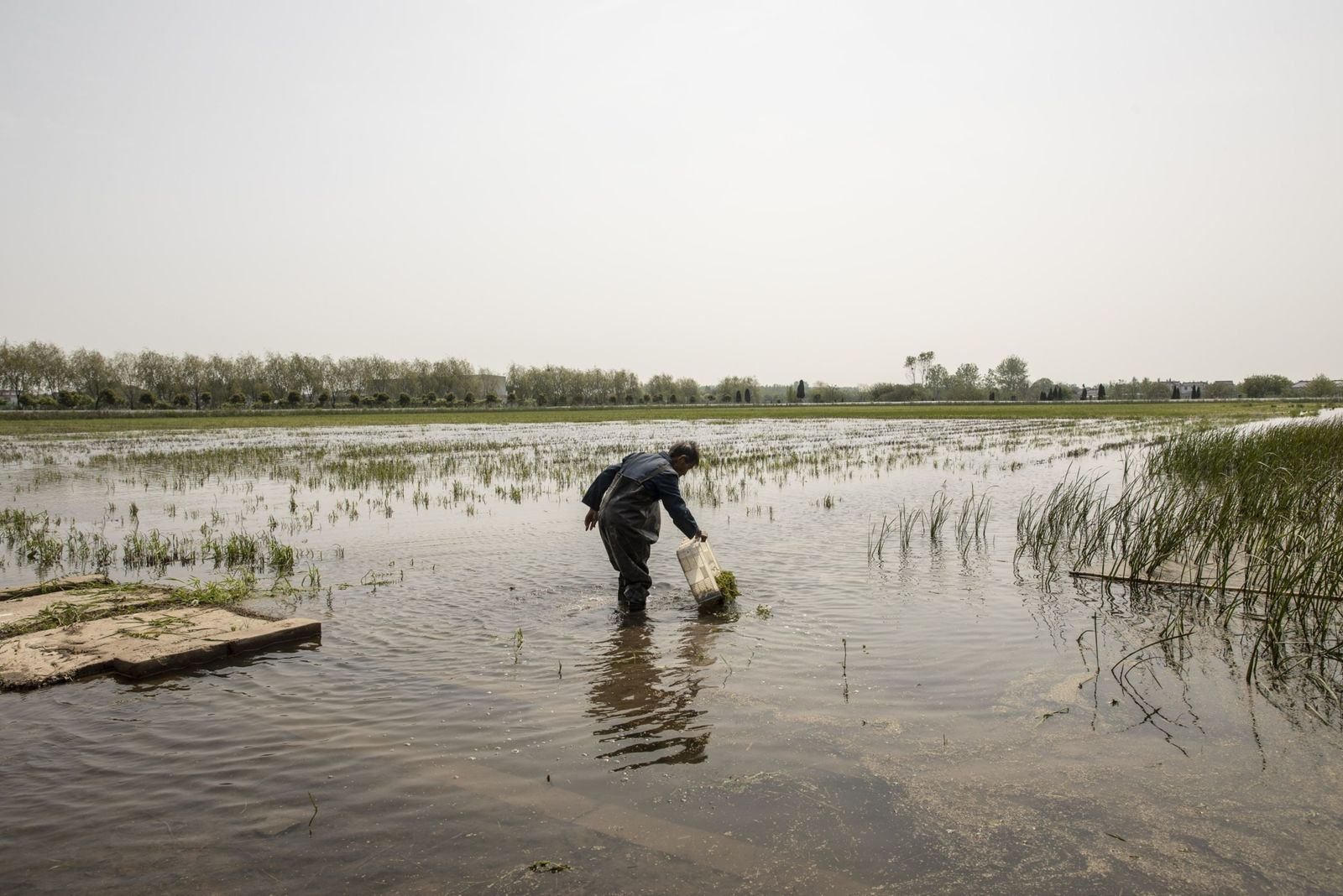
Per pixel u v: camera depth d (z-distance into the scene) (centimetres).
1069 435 3788
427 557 1020
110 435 4506
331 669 589
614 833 359
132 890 320
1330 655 592
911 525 1212
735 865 332
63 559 1048
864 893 312
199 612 720
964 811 376
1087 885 317
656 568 935
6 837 361
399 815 377
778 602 771
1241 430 2886
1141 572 874
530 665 593
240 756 444
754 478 1991
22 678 555
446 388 12706
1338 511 885
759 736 464
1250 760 425
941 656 604
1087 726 473
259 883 324
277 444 3622
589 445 3378
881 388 13588
